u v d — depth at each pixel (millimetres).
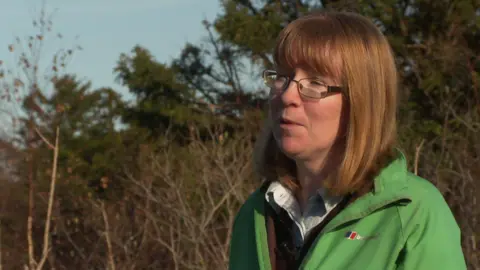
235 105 17125
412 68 13805
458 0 13656
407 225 2090
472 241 6996
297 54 2266
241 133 13328
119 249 10938
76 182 14297
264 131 2660
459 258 2068
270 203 2494
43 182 13023
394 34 14531
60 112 11773
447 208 2162
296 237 2387
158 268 10758
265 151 2611
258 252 2432
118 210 12641
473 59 13172
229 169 10195
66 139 16734
